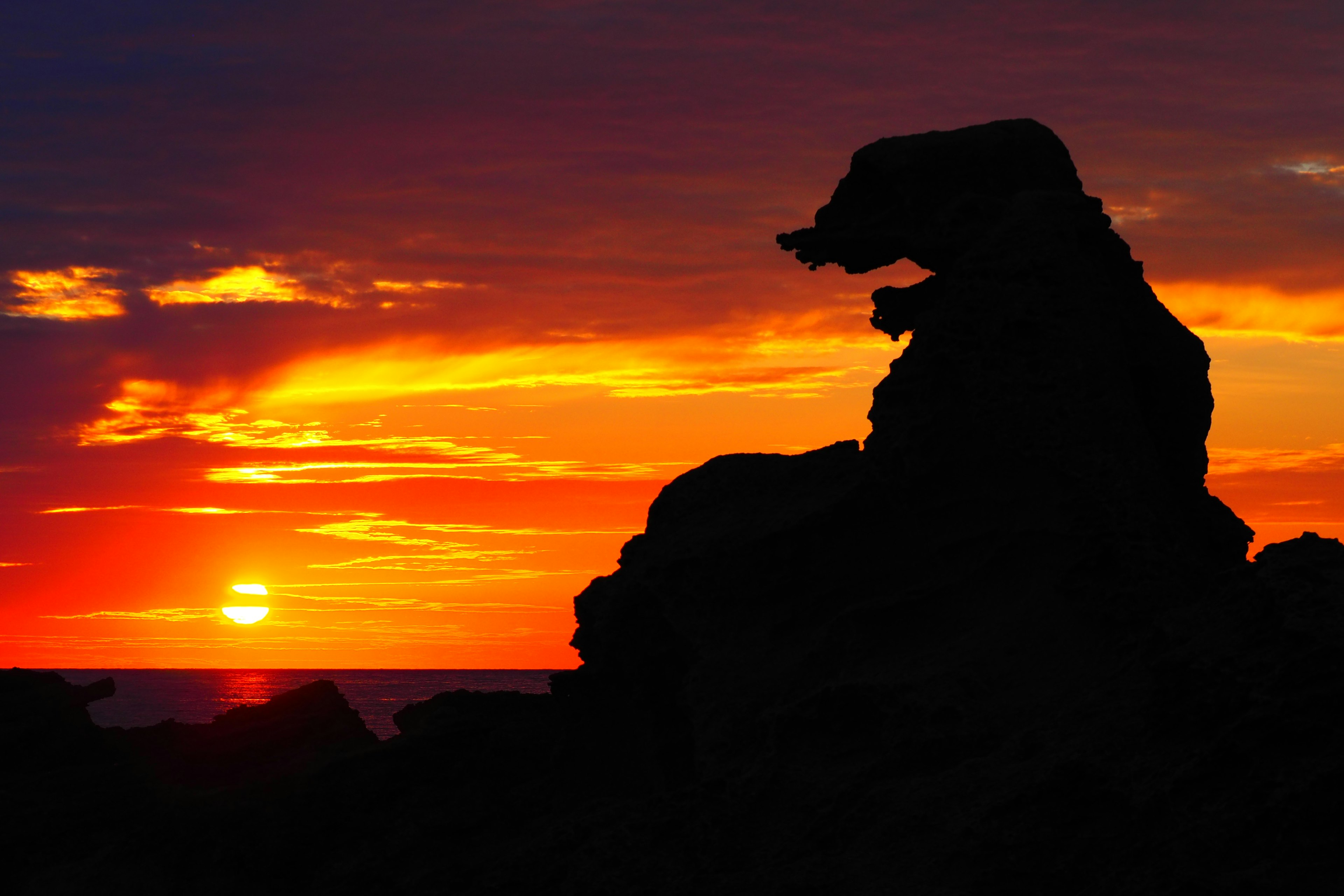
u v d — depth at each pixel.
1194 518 25.50
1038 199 24.84
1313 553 18.20
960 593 24.33
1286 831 15.23
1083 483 22.06
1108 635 21.41
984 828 17.92
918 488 24.81
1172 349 25.56
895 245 27.66
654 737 27.42
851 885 18.16
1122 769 17.48
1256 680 16.62
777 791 21.05
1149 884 15.74
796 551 25.94
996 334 23.61
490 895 21.64
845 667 23.95
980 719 20.69
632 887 19.84
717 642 25.84
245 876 25.47
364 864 25.02
